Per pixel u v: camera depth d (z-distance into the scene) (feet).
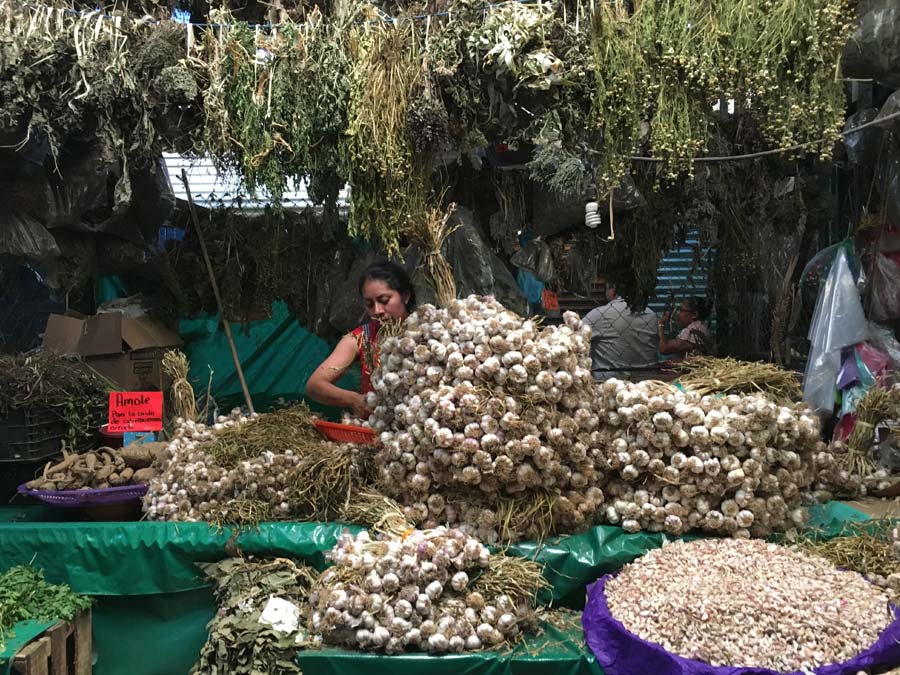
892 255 10.46
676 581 6.30
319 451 8.32
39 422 9.54
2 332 13.20
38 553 8.04
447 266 8.06
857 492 8.87
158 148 8.91
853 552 7.07
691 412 7.09
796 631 5.60
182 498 8.34
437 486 7.26
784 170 11.42
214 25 9.08
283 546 7.66
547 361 6.94
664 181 11.21
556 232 11.38
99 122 8.61
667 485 7.22
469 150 8.75
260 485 8.07
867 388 10.21
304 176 9.32
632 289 12.32
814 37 7.39
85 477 8.70
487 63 8.07
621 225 11.58
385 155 8.24
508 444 6.73
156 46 8.57
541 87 8.04
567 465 7.17
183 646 8.03
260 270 12.26
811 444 7.47
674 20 7.81
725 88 7.85
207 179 12.98
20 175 9.77
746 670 5.31
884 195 10.19
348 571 6.57
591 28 7.97
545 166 8.59
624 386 7.36
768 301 13.10
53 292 13.25
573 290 12.32
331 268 12.62
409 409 7.18
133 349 11.73
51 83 8.54
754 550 6.82
